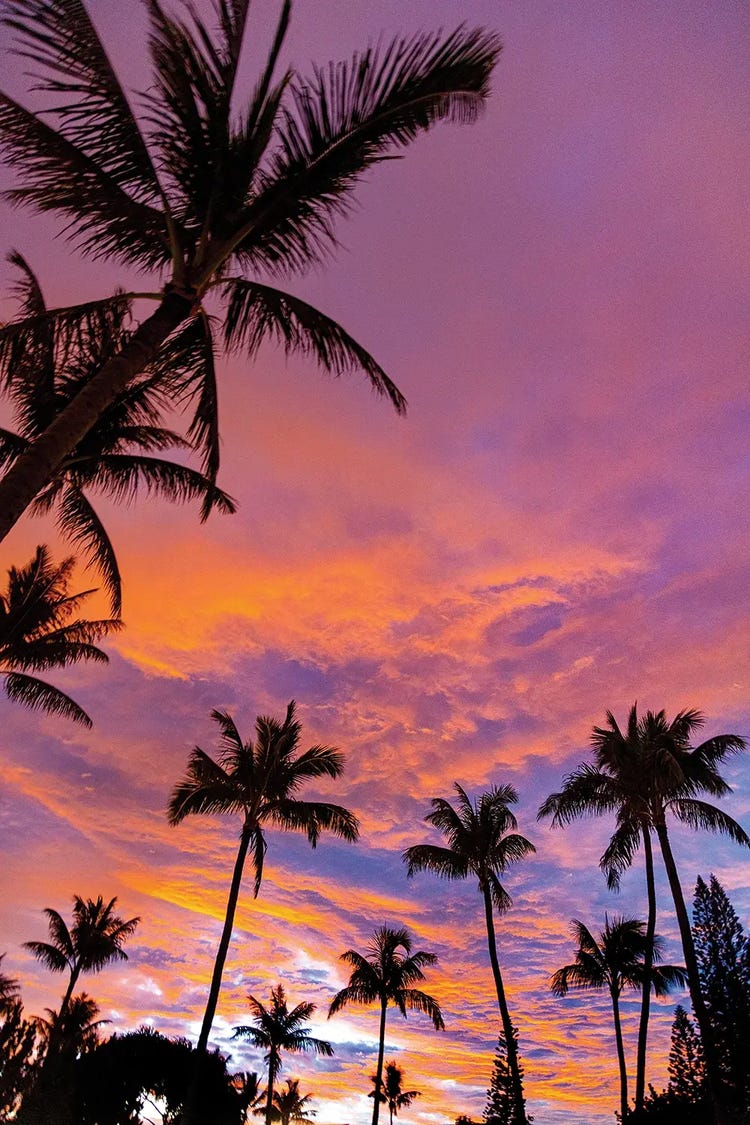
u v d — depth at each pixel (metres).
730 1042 26.39
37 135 7.92
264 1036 39.88
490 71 8.29
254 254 8.98
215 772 25.80
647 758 25.02
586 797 25.94
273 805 25.45
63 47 7.65
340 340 8.76
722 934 29.44
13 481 6.66
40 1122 18.03
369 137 8.46
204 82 8.03
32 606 19.92
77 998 35.06
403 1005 36.81
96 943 36.22
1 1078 17.05
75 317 8.59
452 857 32.00
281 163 8.54
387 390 9.01
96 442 12.52
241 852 24.70
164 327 7.86
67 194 8.33
